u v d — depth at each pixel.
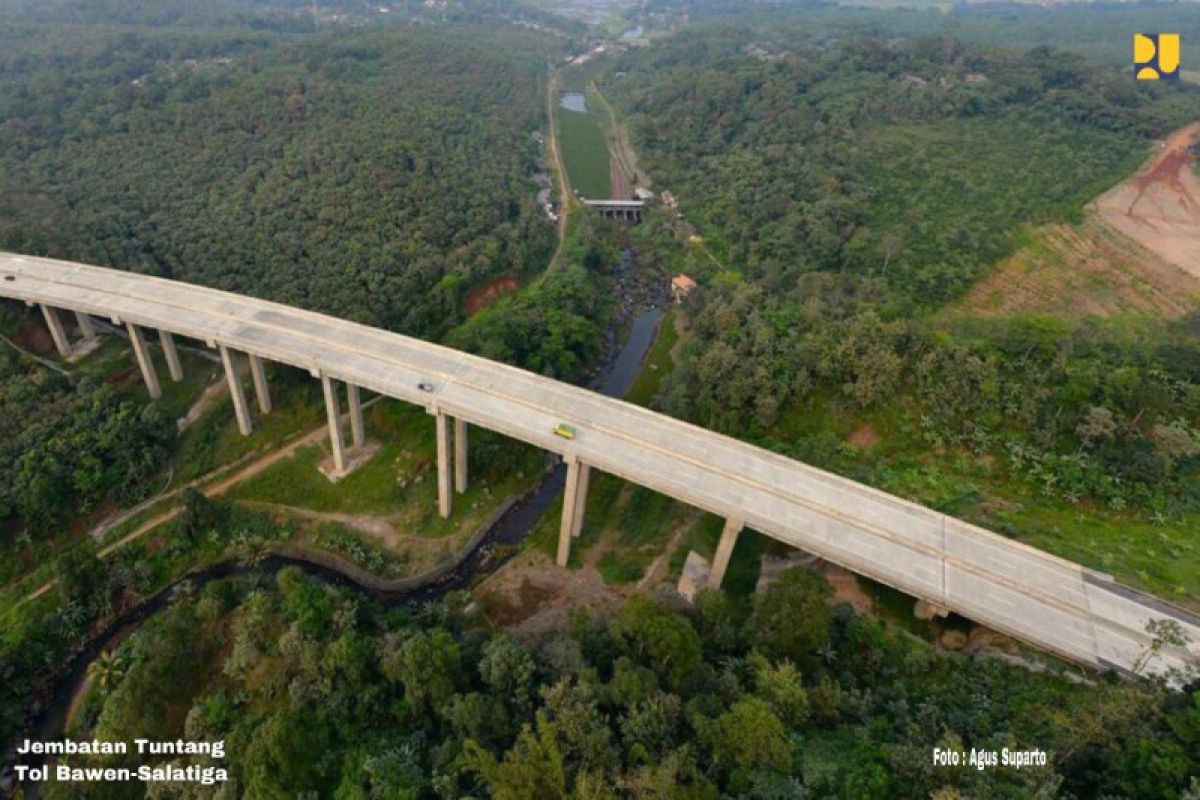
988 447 98.81
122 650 84.56
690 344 134.12
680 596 84.56
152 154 166.25
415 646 68.69
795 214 173.88
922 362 106.75
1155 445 93.19
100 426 106.00
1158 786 49.59
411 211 159.62
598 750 56.97
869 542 80.50
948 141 181.50
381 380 99.38
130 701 71.38
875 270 151.75
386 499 110.81
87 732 77.69
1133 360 106.88
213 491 109.75
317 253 146.12
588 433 93.38
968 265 145.88
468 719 62.75
